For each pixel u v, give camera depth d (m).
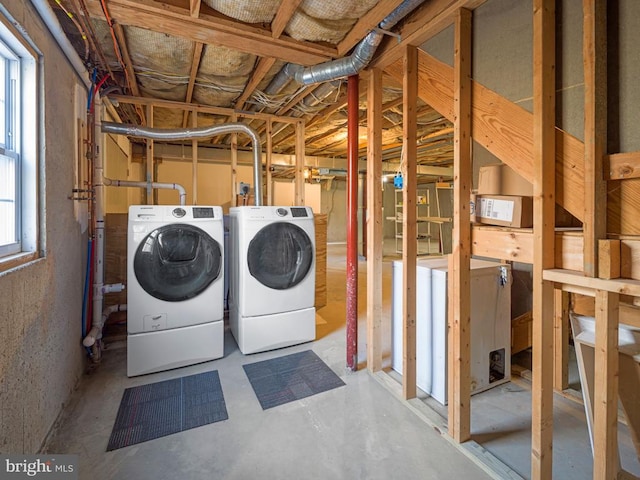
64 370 1.94
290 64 2.58
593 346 1.25
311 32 2.03
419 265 2.24
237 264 2.84
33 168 1.57
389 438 1.70
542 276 1.27
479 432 1.74
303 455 1.58
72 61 2.06
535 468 1.31
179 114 3.99
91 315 2.52
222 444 1.65
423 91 1.89
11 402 1.28
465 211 1.62
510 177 1.63
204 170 5.98
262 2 1.78
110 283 3.12
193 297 2.48
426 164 8.44
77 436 1.70
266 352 2.76
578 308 2.06
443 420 1.82
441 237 8.34
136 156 5.45
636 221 1.07
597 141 1.09
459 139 1.60
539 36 1.25
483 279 2.12
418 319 2.21
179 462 1.53
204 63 2.63
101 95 2.86
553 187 1.28
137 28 2.14
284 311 2.82
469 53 1.60
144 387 2.19
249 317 2.69
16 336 1.33
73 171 2.18
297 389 2.18
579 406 1.96
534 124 1.28
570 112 1.25
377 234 2.34
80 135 2.38
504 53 1.47
